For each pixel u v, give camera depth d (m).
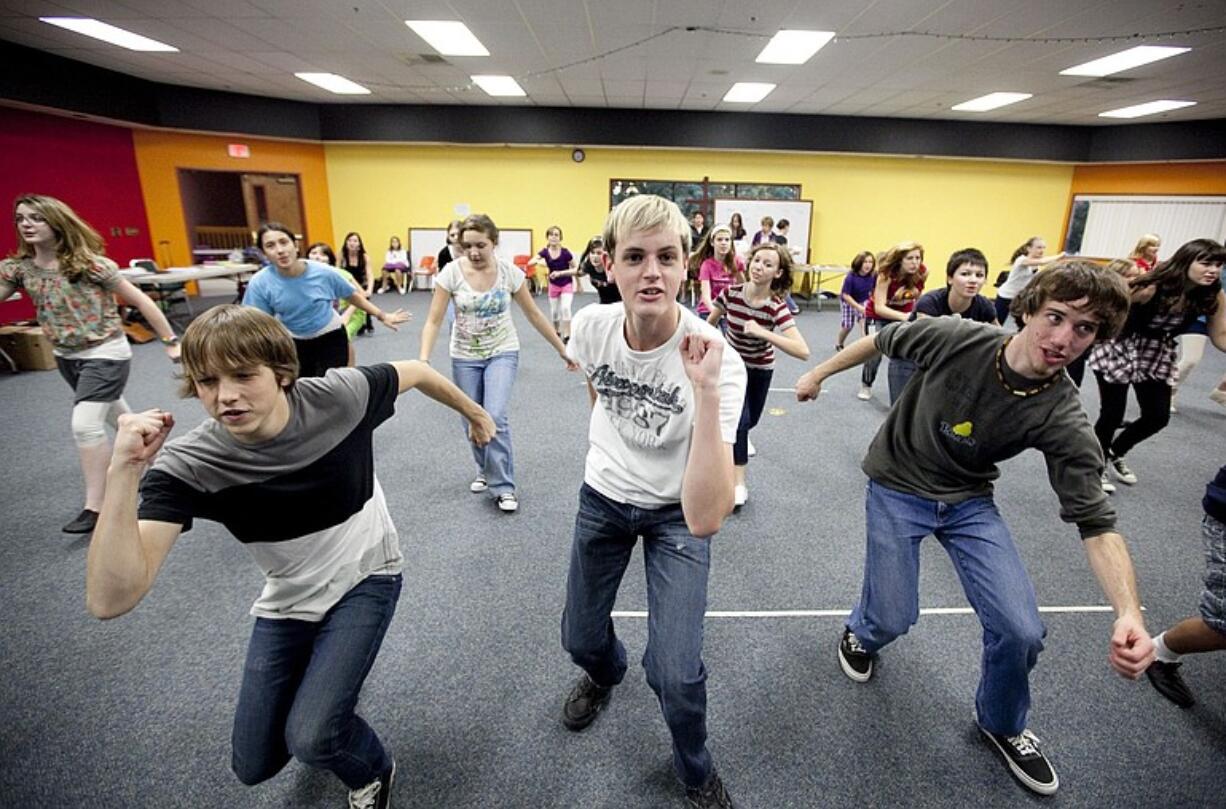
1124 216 10.91
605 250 1.19
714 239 3.84
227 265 8.27
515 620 2.10
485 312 2.69
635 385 1.26
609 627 1.52
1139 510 2.97
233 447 1.10
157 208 9.45
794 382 5.49
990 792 1.48
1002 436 1.39
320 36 6.40
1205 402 4.88
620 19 5.73
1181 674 1.86
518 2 5.34
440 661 1.89
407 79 8.39
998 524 1.49
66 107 7.46
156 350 6.44
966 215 11.42
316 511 1.20
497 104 10.26
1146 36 5.77
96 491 2.63
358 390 1.27
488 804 1.44
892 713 1.71
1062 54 6.41
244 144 10.09
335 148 11.11
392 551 1.42
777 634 2.04
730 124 10.41
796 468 3.48
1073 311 1.18
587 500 1.41
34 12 5.70
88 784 1.46
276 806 1.42
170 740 1.59
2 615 2.08
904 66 7.05
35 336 5.40
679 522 1.30
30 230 2.32
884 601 1.57
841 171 11.16
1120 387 3.07
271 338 1.08
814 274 11.31
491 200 11.37
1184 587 2.36
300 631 1.29
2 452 3.53
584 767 1.53
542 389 5.02
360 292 3.20
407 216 11.45
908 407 1.57
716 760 1.56
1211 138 9.66
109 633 2.00
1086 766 1.55
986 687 1.48
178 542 2.56
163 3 5.45
